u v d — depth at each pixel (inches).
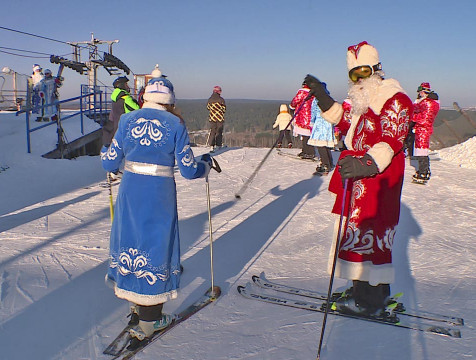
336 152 479.5
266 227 200.5
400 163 102.1
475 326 106.0
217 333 103.1
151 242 96.3
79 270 144.2
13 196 271.4
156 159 97.0
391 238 102.1
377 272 101.1
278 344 97.7
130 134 97.2
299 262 155.2
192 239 182.1
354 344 97.2
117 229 100.5
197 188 288.5
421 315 111.7
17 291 126.2
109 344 99.1
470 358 91.3
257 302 120.4
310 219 214.4
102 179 327.6
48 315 112.4
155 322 100.0
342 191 107.7
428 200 256.4
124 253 96.7
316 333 102.3
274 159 423.5
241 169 366.0
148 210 95.8
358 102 98.7
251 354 93.8
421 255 163.0
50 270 143.6
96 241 175.9
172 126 97.3
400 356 92.4
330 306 113.7
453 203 248.8
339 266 103.8
